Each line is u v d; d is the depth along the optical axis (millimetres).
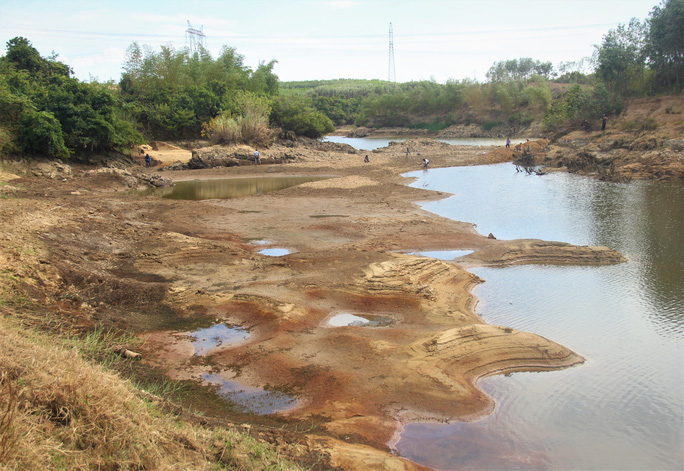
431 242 22281
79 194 31438
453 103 118312
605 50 61031
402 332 12734
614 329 13906
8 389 6180
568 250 20406
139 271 16766
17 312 11703
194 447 6797
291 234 23500
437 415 9672
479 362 11586
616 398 10547
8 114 37781
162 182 40062
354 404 9773
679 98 51875
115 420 6387
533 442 9086
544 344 12320
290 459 7500
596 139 51844
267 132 64688
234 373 10891
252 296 14570
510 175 45406
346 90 166625
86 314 12961
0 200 22453
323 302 14633
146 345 12000
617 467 8453
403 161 56188
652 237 23141
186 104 65750
